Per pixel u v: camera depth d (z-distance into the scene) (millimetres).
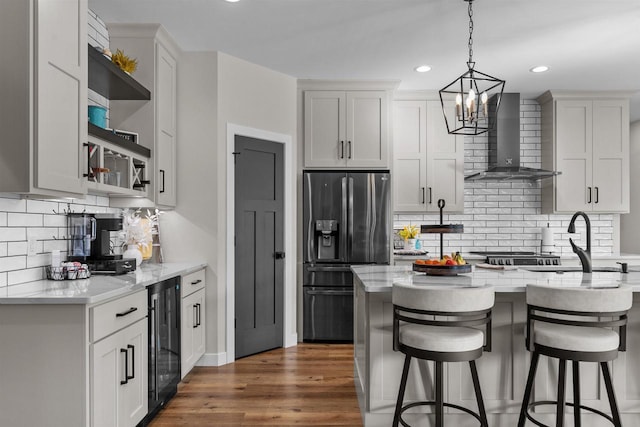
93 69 2715
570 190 5203
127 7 3178
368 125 4863
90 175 2453
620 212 5191
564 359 2160
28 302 1944
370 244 4699
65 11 2211
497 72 4559
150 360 2662
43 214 2611
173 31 3596
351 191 4703
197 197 3961
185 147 3957
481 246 5551
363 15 3318
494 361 2562
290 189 4645
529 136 5555
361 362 2963
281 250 4551
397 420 2352
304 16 3340
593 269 3656
